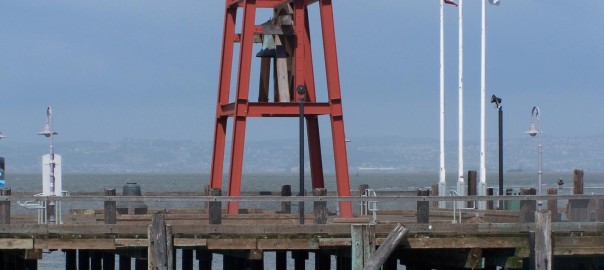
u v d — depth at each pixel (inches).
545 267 2283.5
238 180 2950.3
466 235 2301.9
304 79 3016.7
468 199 2336.4
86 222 2488.9
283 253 2625.5
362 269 2226.9
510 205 3009.4
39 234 2197.3
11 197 2214.6
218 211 2263.8
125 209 2805.1
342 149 2982.3
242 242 2235.5
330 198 2305.6
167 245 2176.4
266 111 2965.1
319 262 2561.5
